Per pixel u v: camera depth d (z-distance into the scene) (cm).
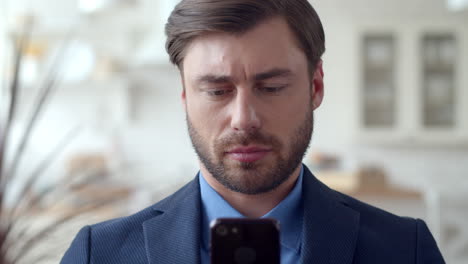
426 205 338
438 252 76
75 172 134
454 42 414
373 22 415
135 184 332
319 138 441
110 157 404
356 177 338
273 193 72
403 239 75
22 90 401
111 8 288
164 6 379
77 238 76
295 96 66
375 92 419
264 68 63
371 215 78
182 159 440
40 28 393
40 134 429
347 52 419
